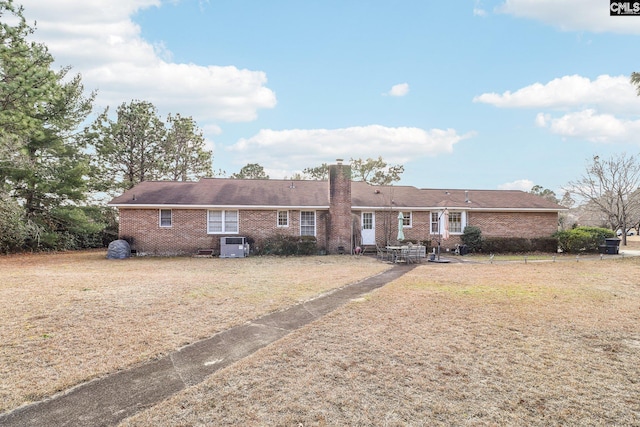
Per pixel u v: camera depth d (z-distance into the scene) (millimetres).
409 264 16781
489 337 6008
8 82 15758
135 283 10945
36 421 3578
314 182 26172
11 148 16906
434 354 5266
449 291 9875
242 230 21484
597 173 29938
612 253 21125
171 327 6555
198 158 37938
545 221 24516
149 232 20516
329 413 3688
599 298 8953
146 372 4730
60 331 6238
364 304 8320
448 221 23469
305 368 4785
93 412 3748
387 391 4164
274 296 9203
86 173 24109
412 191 26594
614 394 4121
